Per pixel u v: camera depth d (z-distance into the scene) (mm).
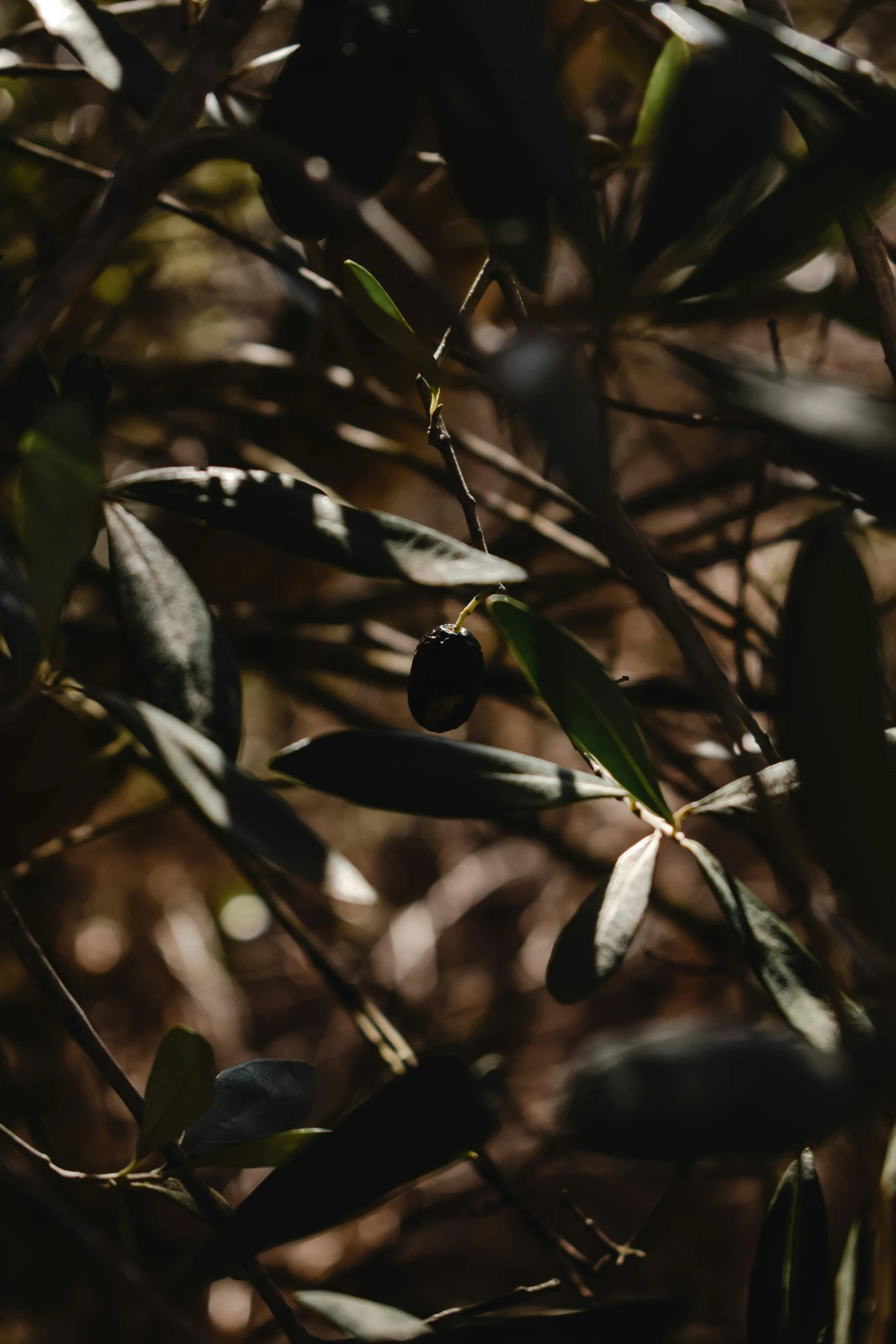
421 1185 945
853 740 374
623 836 1237
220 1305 810
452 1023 1186
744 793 421
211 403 724
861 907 373
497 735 1255
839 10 805
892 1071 367
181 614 462
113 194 411
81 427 397
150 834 1133
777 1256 444
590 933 421
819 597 379
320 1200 409
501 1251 939
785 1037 370
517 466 639
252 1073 447
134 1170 430
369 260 608
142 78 471
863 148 391
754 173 406
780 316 637
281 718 1313
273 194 461
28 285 586
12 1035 875
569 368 373
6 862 770
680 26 409
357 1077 1078
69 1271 704
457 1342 428
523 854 1286
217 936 1184
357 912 1266
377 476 889
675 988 1118
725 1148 362
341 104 463
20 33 557
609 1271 532
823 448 383
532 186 433
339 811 1445
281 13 754
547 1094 961
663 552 667
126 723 426
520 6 415
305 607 774
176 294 922
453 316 381
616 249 403
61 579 402
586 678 422
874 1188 398
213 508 448
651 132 443
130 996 1125
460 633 425
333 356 856
